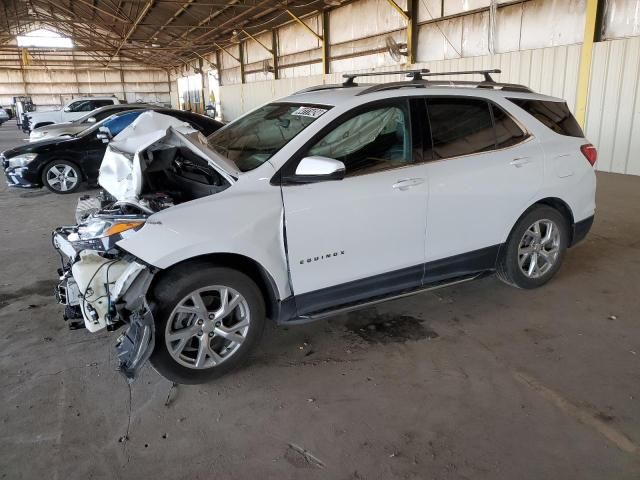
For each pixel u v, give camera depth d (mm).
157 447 2350
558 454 2252
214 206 2680
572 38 9117
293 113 3309
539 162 3660
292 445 2352
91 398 2713
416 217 3188
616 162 8719
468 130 3441
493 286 4094
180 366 2719
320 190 2891
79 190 8633
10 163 8039
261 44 21469
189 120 9039
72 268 2836
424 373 2904
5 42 34875
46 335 3408
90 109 18000
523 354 3080
